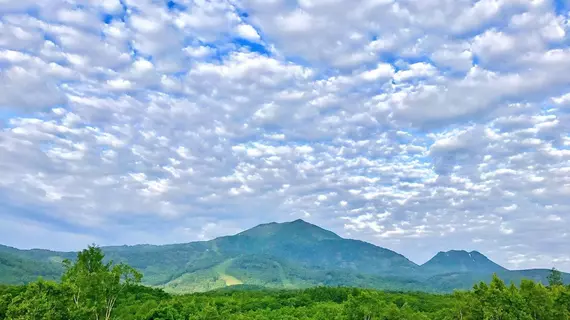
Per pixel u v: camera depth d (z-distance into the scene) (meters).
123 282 82.88
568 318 85.44
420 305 143.62
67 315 64.12
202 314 108.62
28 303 61.25
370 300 103.88
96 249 83.94
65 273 82.88
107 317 79.38
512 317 80.19
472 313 86.00
